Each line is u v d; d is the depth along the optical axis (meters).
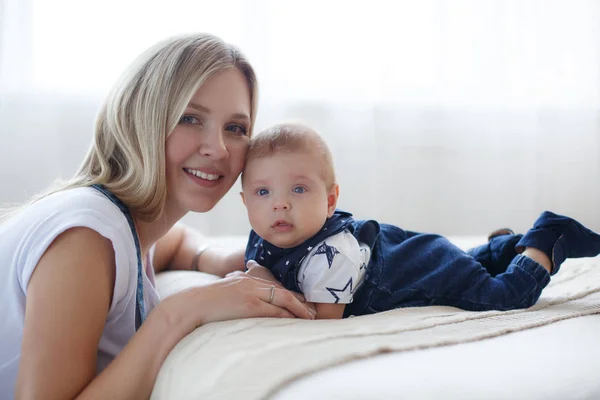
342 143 2.66
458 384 0.67
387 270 1.15
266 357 0.74
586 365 0.73
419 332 0.87
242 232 2.60
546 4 2.76
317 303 1.06
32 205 0.95
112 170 1.04
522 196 2.84
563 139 2.85
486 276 1.16
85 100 2.45
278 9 2.55
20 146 2.43
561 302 1.10
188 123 1.06
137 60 1.04
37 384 0.76
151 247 1.22
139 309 1.00
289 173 1.09
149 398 0.83
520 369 0.72
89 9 2.41
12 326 0.87
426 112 2.70
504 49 2.74
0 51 2.36
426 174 2.75
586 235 1.21
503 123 2.79
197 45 1.05
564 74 2.81
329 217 1.16
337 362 0.74
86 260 0.83
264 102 2.55
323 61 2.60
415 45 2.66
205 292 0.91
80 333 0.80
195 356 0.79
